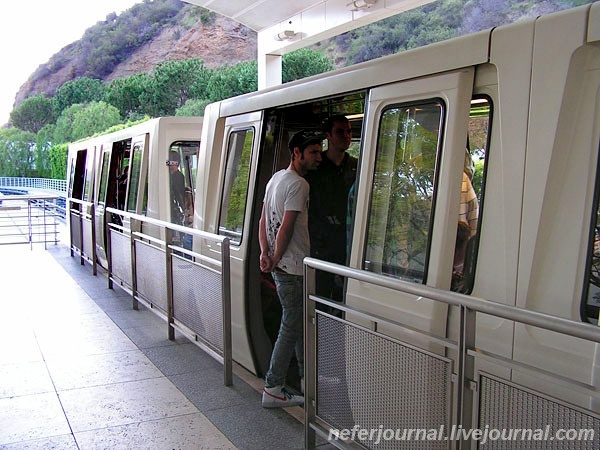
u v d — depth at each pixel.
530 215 2.32
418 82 2.88
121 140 9.01
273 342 4.62
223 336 4.38
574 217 2.23
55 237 13.38
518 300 2.36
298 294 3.91
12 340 5.71
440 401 2.37
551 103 2.27
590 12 2.18
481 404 2.18
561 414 1.90
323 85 3.68
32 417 3.93
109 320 6.45
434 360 2.39
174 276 5.41
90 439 3.60
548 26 2.31
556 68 2.26
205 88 42.91
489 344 2.46
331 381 3.08
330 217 4.60
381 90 3.14
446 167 2.67
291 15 11.12
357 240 3.22
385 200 3.07
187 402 4.15
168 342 5.59
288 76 33.97
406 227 2.92
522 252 2.35
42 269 9.90
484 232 2.56
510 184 2.41
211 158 5.23
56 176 36.41
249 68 41.28
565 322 1.83
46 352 5.32
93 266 9.23
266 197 4.00
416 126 2.89
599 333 1.72
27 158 50.34
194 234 4.67
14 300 7.47
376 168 3.15
